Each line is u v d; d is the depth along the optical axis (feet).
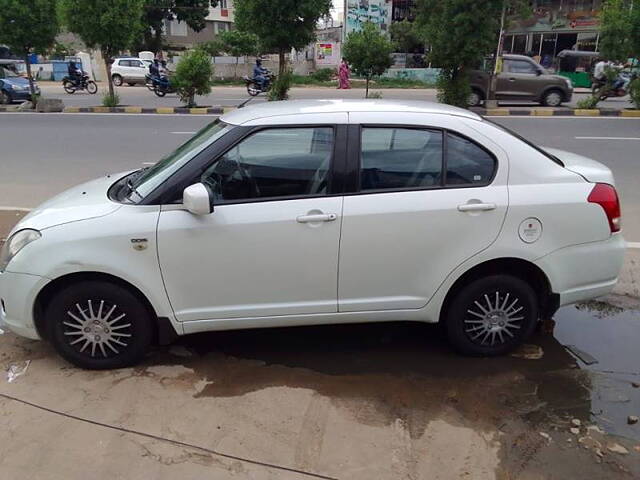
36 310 10.64
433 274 10.71
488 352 11.59
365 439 9.09
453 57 56.29
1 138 41.88
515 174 10.69
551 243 10.73
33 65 117.50
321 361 11.60
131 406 9.92
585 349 12.07
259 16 57.16
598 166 11.51
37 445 8.92
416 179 10.58
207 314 10.69
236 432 9.24
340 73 91.56
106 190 11.70
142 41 141.59
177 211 10.25
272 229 10.22
